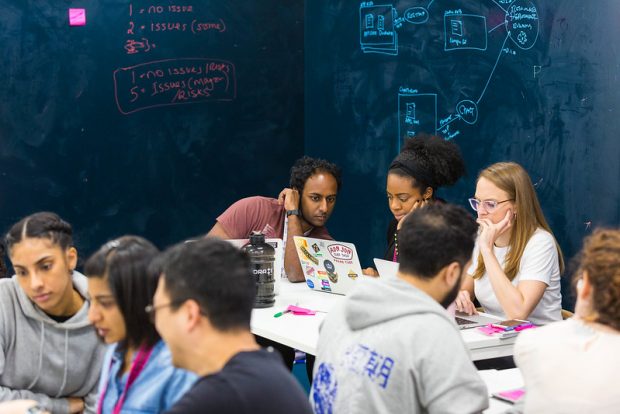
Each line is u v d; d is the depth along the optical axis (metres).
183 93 4.92
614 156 3.66
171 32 4.86
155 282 1.64
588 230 3.79
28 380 2.16
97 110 4.76
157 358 1.64
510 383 2.28
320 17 4.97
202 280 1.42
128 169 4.85
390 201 3.47
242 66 5.04
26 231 2.04
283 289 3.46
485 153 4.19
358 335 1.82
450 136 4.34
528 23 3.98
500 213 2.96
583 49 3.77
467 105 4.25
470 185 4.26
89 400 2.21
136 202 4.88
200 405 1.33
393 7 4.54
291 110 5.16
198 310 1.42
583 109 3.78
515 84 4.05
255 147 5.11
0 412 1.79
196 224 5.01
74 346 2.16
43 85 4.65
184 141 4.95
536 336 1.74
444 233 1.82
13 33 4.58
